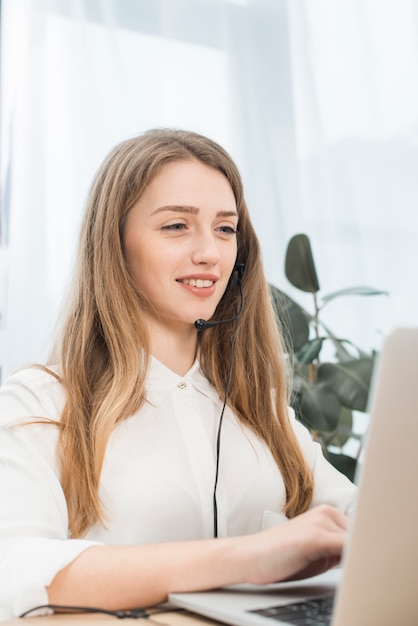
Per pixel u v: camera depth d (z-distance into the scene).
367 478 0.65
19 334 1.99
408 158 2.62
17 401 1.17
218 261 1.22
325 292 2.48
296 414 1.84
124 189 1.24
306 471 1.34
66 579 0.83
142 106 2.21
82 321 1.26
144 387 1.23
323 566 0.82
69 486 1.12
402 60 2.62
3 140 2.03
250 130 2.40
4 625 0.76
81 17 2.12
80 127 2.10
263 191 2.41
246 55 2.41
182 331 1.30
